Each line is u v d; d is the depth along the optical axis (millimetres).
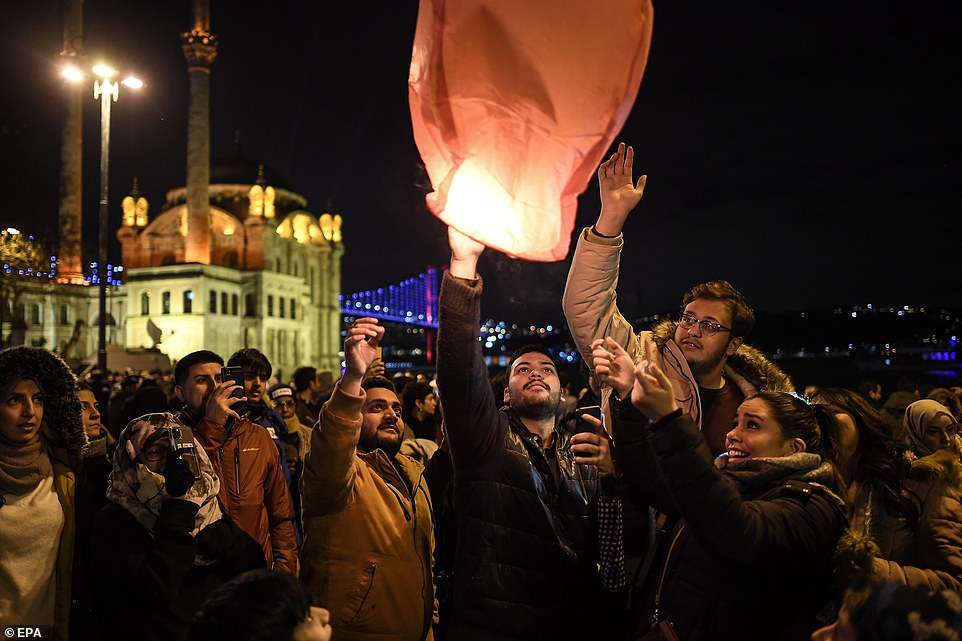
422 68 1855
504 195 1915
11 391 3250
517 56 1816
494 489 2889
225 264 63375
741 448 2674
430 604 3430
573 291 3357
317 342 71562
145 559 3064
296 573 4305
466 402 2770
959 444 4047
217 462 4020
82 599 3500
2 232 24750
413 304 99438
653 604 2613
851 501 3148
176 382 4441
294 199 73875
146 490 3150
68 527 3412
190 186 57000
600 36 1764
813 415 2746
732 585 2344
